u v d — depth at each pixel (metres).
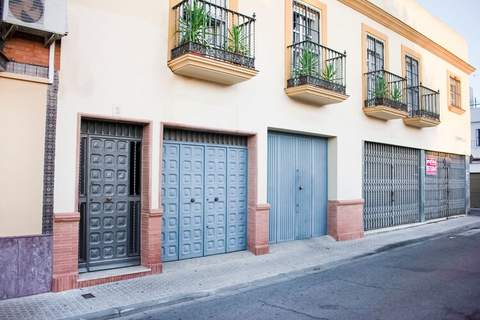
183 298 6.04
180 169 8.01
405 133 13.87
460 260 8.70
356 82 11.75
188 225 8.07
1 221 5.77
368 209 12.24
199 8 7.54
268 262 8.27
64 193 6.24
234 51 7.93
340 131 11.12
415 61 14.78
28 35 6.00
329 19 10.91
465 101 18.28
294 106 9.84
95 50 6.65
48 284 6.05
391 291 6.39
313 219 10.70
